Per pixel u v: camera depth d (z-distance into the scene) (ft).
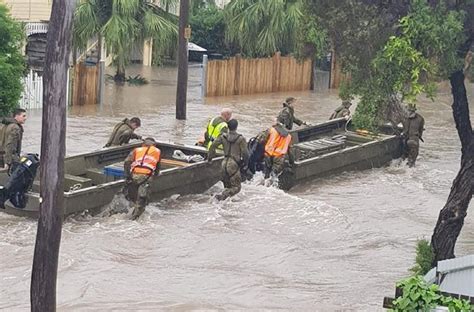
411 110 123.24
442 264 52.37
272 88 197.67
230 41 212.84
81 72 160.76
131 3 183.32
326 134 128.16
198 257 80.53
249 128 146.51
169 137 135.03
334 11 68.90
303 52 75.10
